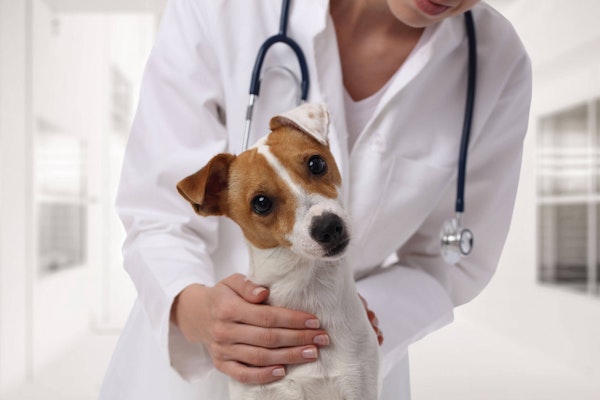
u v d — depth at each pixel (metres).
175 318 0.99
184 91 1.12
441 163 1.20
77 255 5.25
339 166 1.11
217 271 1.16
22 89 3.89
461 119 1.24
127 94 6.63
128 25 6.50
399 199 1.17
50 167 4.44
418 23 1.05
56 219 4.66
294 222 0.81
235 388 0.89
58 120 4.58
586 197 4.37
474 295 1.41
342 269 0.87
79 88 5.16
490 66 1.23
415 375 4.07
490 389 3.75
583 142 4.43
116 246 6.43
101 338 5.16
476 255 1.33
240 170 0.86
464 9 1.03
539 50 4.68
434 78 1.21
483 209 1.28
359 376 0.86
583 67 4.41
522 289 5.16
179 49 1.15
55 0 4.48
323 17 1.14
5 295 3.63
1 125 3.61
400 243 1.23
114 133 6.59
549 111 4.84
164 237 1.05
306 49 1.15
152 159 1.10
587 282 4.39
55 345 4.55
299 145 0.86
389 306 1.15
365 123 1.21
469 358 4.56
